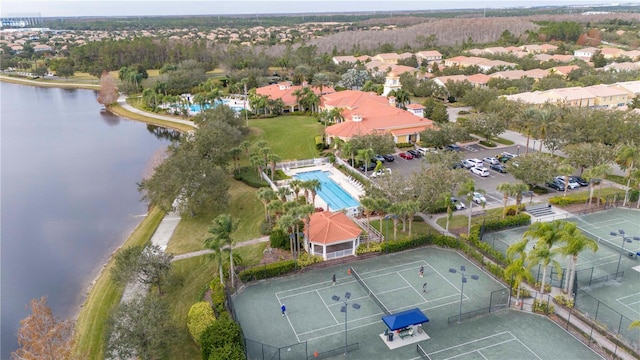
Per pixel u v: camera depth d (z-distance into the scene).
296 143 118.75
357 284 57.59
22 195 98.25
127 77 198.75
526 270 49.59
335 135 112.06
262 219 76.56
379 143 98.88
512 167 81.81
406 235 69.06
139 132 149.00
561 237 50.56
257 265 61.62
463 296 54.38
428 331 48.47
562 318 49.53
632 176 78.19
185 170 75.38
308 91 153.38
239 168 99.88
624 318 49.16
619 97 142.25
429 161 86.12
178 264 63.31
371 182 81.50
